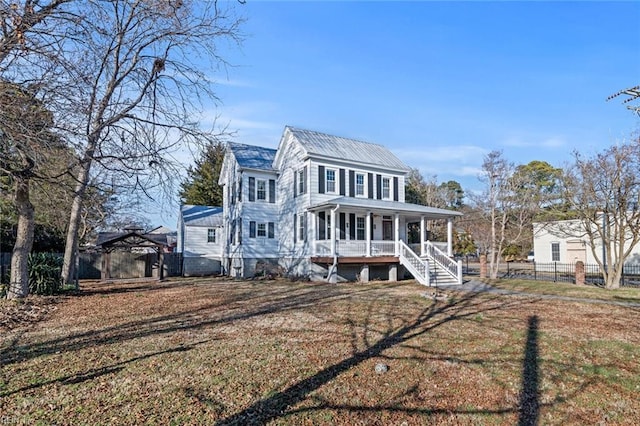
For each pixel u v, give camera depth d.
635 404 4.18
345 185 21.89
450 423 3.69
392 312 9.63
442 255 18.97
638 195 15.79
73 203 14.98
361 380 4.77
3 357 5.68
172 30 10.56
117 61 9.95
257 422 3.62
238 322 8.34
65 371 5.05
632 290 14.86
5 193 11.62
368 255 18.88
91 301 11.84
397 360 5.59
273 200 24.17
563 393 4.45
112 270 23.75
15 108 5.96
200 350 6.05
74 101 6.71
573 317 9.05
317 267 20.31
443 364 5.42
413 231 35.41
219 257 27.41
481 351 6.08
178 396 4.22
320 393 4.34
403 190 24.28
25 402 4.04
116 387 4.48
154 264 24.97
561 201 21.47
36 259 13.06
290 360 5.55
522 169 30.19
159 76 10.37
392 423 3.66
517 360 5.63
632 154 15.62
